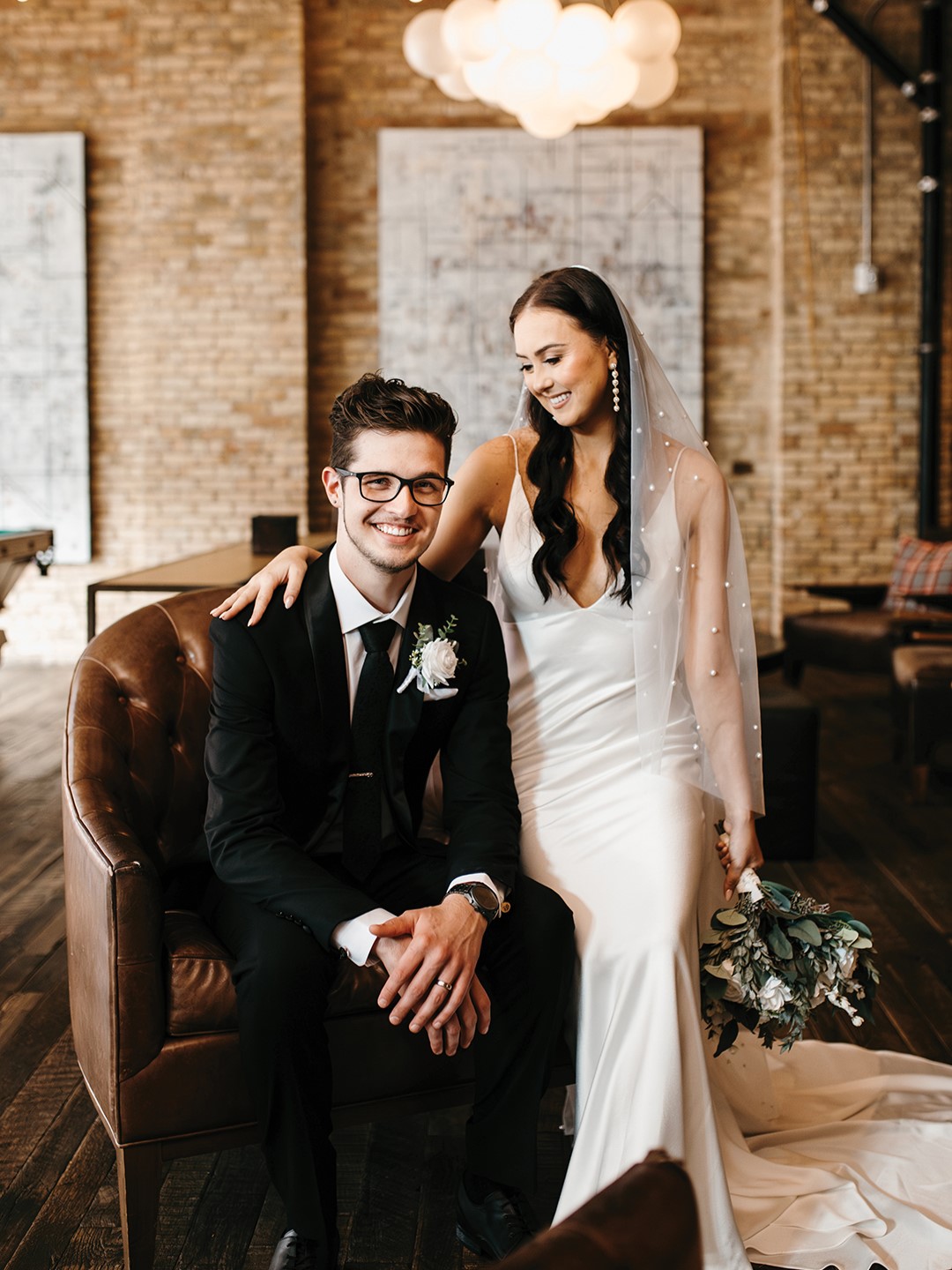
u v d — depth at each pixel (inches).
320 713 75.9
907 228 296.5
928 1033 107.3
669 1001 71.8
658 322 301.9
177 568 187.3
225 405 301.7
